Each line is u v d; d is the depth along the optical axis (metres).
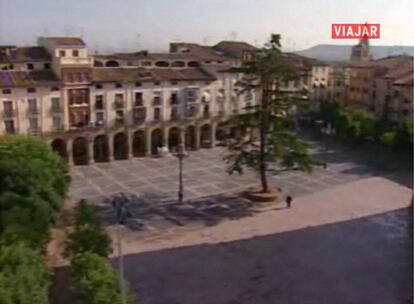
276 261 41.84
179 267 40.56
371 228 49.53
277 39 60.59
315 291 36.66
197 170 73.81
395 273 39.50
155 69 87.56
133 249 44.41
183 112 86.88
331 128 103.12
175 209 55.81
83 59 76.88
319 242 46.00
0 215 38.38
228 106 91.44
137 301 34.94
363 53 143.88
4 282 26.14
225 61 102.94
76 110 76.69
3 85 69.94
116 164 78.44
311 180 67.81
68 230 47.00
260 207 56.50
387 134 83.06
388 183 66.38
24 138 51.53
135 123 81.88
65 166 55.84
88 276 29.80
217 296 35.84
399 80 97.06
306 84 91.88
